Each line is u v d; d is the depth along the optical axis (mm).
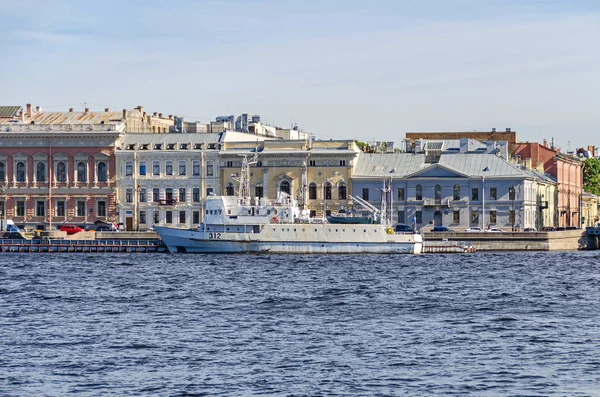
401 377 116750
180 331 147125
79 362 124812
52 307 175875
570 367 121500
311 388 111938
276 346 134625
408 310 170875
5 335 143500
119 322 156375
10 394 110125
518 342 137125
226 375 117812
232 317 162250
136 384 113875
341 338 140625
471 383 113938
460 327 150625
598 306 176625
